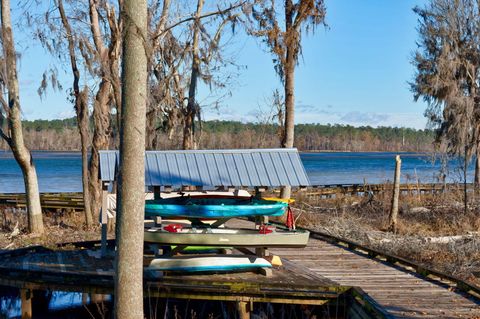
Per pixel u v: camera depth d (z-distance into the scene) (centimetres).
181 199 1164
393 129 14838
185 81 2222
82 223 1881
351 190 3225
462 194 2888
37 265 1170
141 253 654
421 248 1562
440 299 934
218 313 1142
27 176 1723
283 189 2078
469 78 3047
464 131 2756
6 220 1928
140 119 643
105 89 1888
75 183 4316
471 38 3038
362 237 1764
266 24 2019
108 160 1174
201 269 1070
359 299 899
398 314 845
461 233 1973
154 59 1950
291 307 1062
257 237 1053
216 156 1108
